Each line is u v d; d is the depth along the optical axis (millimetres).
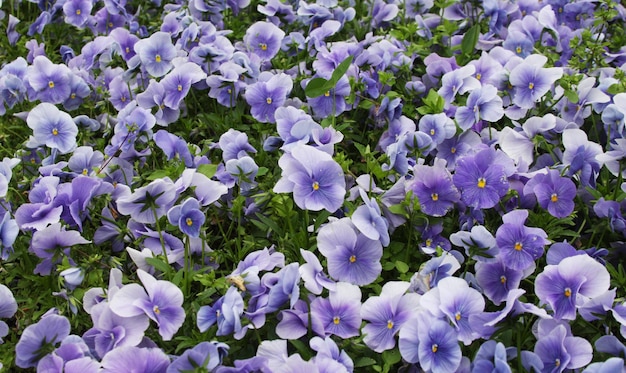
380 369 641
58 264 709
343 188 694
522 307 632
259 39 944
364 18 1042
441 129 797
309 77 910
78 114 922
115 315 641
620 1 1131
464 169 710
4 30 1103
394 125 842
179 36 972
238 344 670
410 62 904
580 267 638
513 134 794
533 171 790
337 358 632
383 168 760
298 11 971
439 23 1028
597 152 750
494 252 681
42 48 999
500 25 998
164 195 672
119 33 944
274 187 717
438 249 683
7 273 747
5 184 723
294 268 640
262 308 642
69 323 647
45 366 636
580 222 776
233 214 765
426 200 721
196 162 787
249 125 871
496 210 748
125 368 618
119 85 898
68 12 1020
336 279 689
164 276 701
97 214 725
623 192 762
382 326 654
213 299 684
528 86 817
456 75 841
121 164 802
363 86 854
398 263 700
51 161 802
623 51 983
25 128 891
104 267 722
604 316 650
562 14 1051
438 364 632
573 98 800
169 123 874
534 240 668
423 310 647
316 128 757
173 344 675
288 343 676
